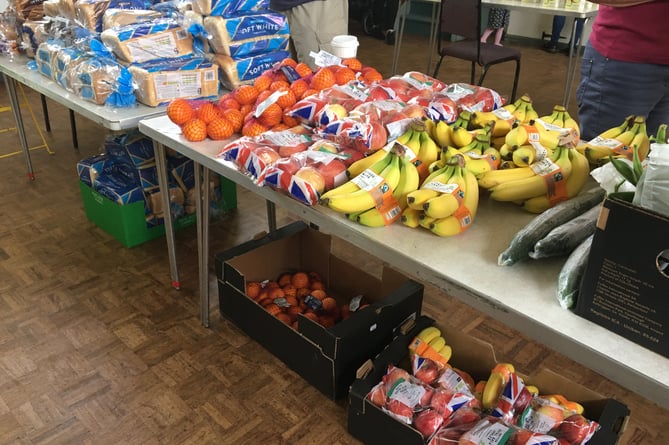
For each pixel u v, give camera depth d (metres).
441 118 1.52
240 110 1.74
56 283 2.30
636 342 0.85
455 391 1.48
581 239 1.04
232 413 1.72
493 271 1.05
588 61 2.09
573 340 0.86
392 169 1.22
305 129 1.58
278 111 1.61
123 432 1.64
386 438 1.47
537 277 1.03
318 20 2.88
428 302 2.24
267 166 1.33
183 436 1.64
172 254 2.21
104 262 2.45
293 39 2.99
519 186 1.22
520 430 1.31
